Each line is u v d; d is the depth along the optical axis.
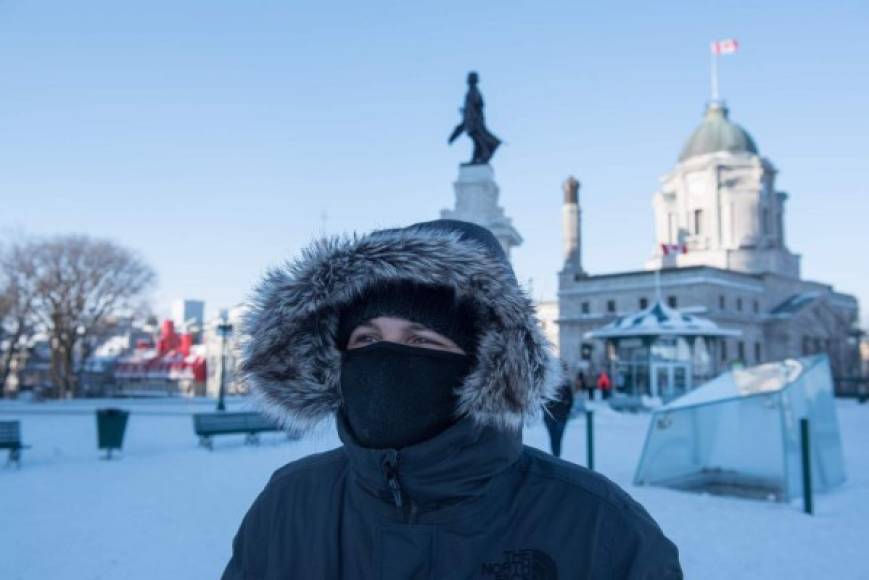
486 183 23.88
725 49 80.19
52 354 51.78
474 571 1.68
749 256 73.00
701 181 75.50
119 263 51.78
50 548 6.91
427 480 1.68
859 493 10.22
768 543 7.15
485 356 1.70
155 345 85.00
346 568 1.82
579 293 68.56
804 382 10.61
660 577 1.66
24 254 48.66
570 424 23.08
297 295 1.90
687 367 31.19
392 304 1.79
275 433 19.78
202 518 8.29
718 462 10.41
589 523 1.73
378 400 1.70
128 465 13.19
